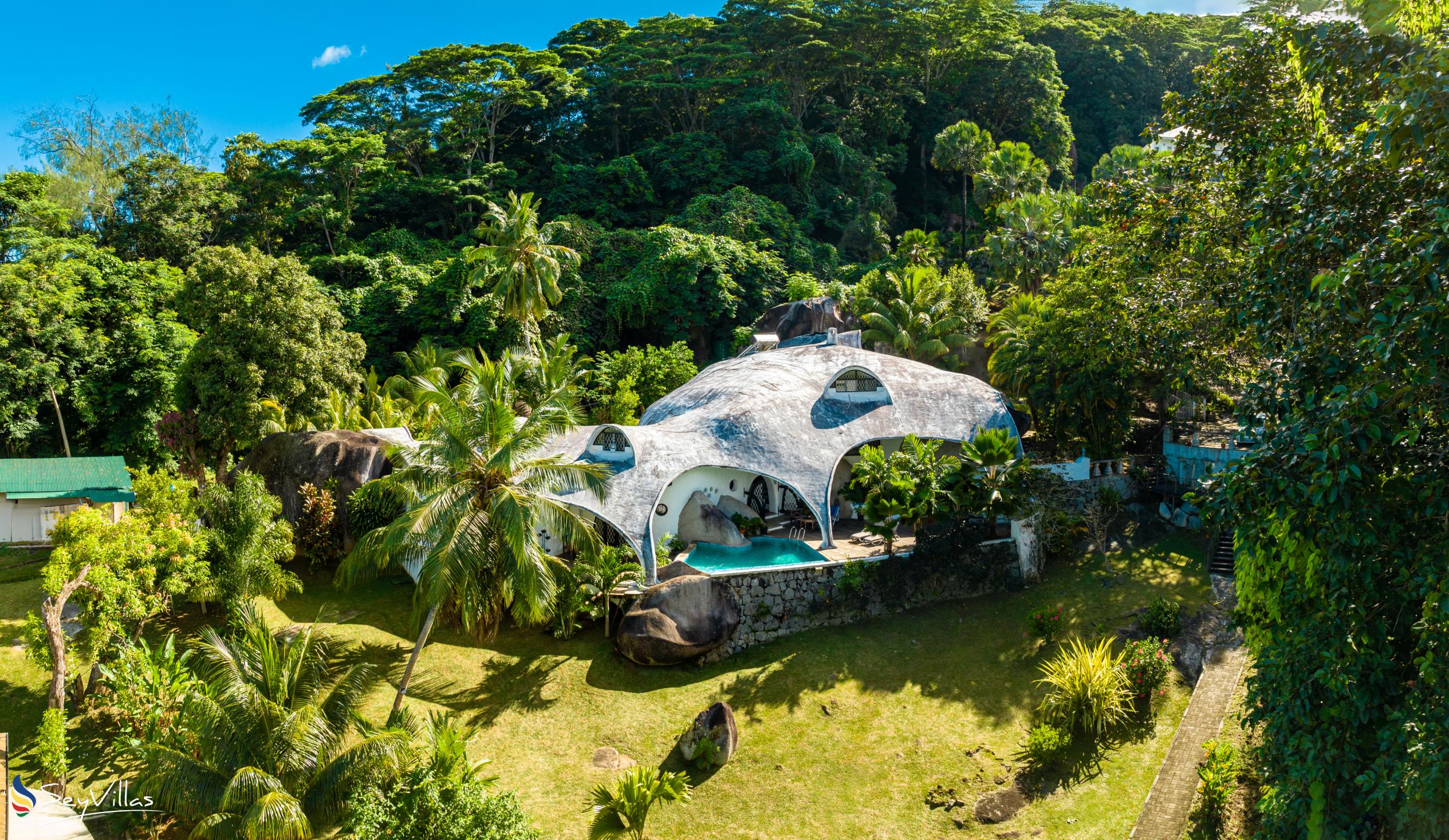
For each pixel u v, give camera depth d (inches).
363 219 2942.9
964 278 2145.7
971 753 930.7
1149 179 1208.2
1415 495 537.0
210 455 1594.5
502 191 2997.0
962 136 2704.2
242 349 1472.7
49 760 801.6
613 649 1110.4
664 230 2471.7
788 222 2787.9
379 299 2361.0
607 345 2495.1
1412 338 511.8
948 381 1520.7
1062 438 1549.0
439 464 1007.0
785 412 1370.6
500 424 978.1
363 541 992.9
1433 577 500.4
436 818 718.5
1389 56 636.1
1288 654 615.5
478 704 1008.2
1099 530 1336.1
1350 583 566.3
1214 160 1071.0
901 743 948.6
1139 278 1194.6
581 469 1011.9
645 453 1242.6
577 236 2586.1
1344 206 630.5
